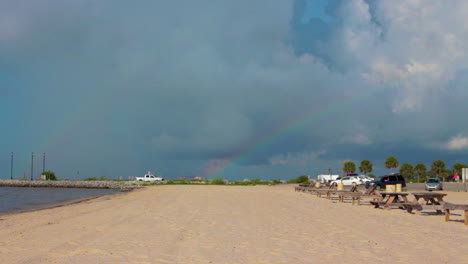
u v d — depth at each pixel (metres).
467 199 28.27
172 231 11.70
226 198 27.33
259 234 11.19
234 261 7.83
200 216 15.78
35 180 91.69
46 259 7.94
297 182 69.75
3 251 8.77
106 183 74.88
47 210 20.08
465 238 10.53
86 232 11.55
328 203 23.72
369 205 22.33
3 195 42.97
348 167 93.50
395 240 10.21
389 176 45.06
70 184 76.00
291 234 11.20
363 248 9.13
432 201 17.59
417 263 7.64
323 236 10.85
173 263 7.64
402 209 19.67
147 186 58.91
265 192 37.09
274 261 7.84
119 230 11.91
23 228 12.65
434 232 11.63
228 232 11.55
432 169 95.06
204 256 8.27
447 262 7.72
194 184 66.31
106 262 7.67
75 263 7.59
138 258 8.04
